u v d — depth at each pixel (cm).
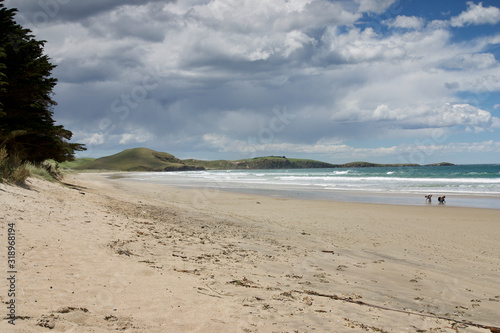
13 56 1677
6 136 1648
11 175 1258
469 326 498
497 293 683
